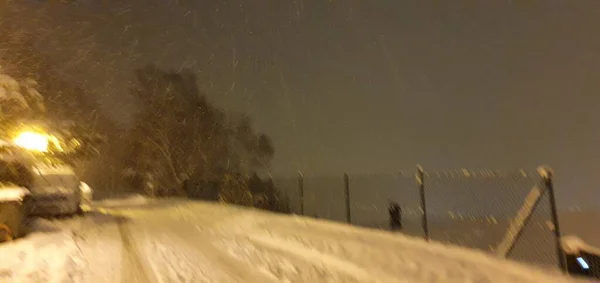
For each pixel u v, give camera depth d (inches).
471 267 346.0
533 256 386.9
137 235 595.2
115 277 360.8
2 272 373.4
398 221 530.3
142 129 1770.4
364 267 364.2
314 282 331.0
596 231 564.4
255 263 401.7
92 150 1540.4
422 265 357.1
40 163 897.5
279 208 922.7
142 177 1817.2
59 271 379.2
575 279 318.0
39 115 1146.0
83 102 1406.3
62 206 805.2
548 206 381.1
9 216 540.4
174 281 346.9
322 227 568.4
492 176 413.1
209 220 775.1
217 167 1749.5
